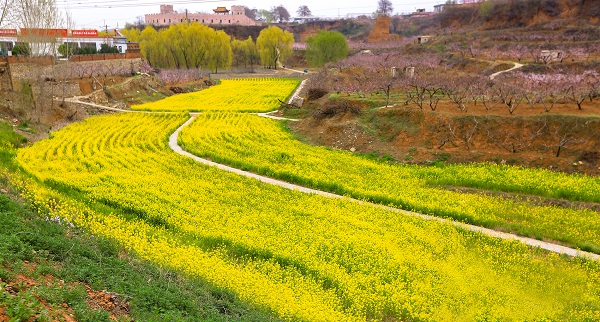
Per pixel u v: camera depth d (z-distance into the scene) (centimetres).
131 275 1417
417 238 2122
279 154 3491
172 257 1784
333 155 3509
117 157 3356
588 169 2819
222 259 1875
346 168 3180
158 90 7056
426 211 2472
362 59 8344
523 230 2217
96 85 6088
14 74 4769
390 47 11875
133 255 1738
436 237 2148
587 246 2053
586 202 2489
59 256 1405
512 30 9150
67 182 2625
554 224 2277
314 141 3988
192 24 9562
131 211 2333
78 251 1487
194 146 3753
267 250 1933
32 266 1245
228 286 1631
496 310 1588
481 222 2320
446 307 1605
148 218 2238
